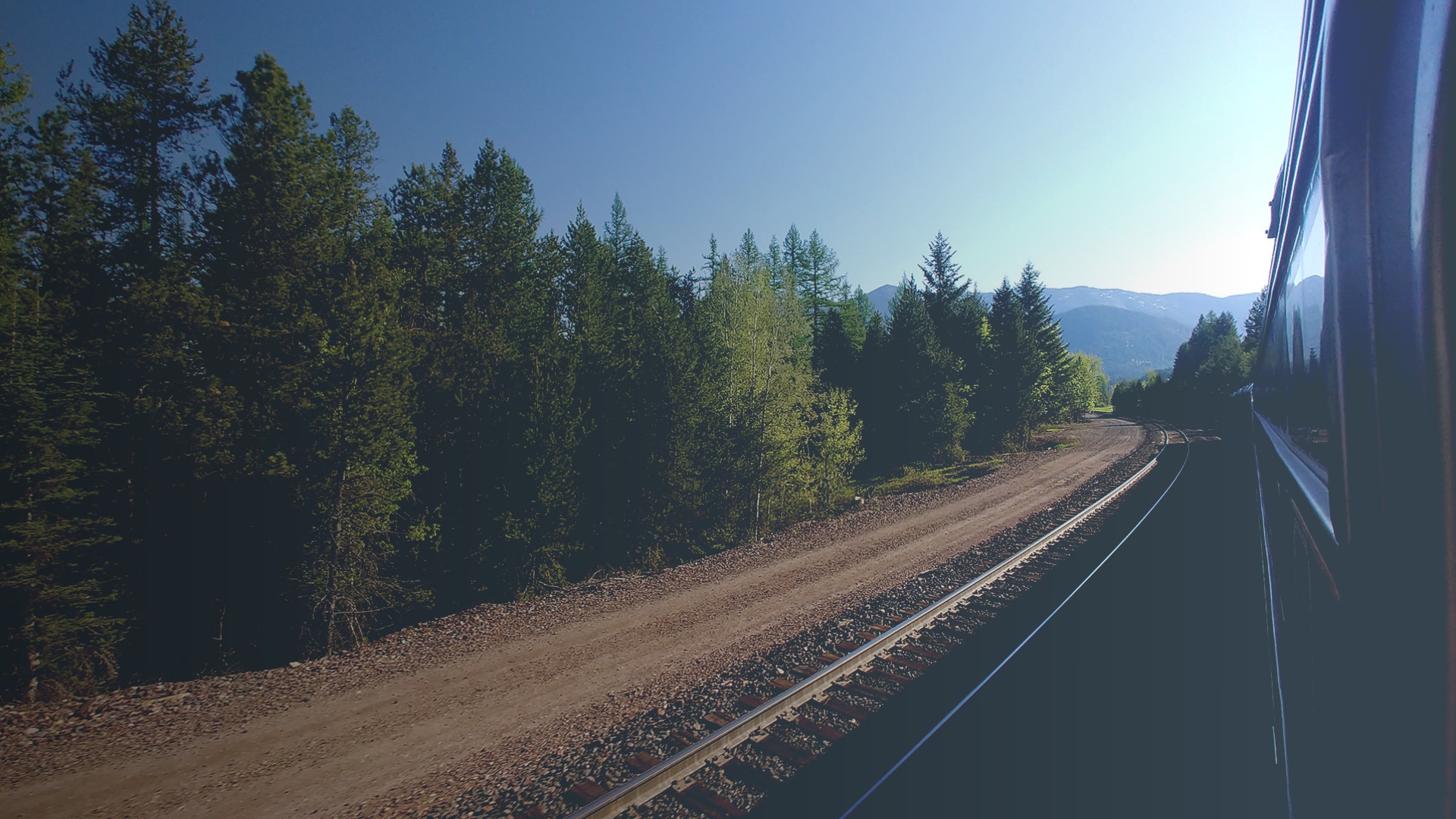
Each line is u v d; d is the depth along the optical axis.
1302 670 3.18
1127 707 7.15
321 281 15.90
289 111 16.45
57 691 11.48
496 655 10.64
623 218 45.19
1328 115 1.79
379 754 7.84
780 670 8.88
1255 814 5.30
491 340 20.17
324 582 14.24
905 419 33.34
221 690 9.42
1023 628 9.70
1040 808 5.53
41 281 13.17
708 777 6.47
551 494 16.53
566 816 5.99
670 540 19.91
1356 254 1.72
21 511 11.52
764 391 22.05
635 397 19.64
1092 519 18.20
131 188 16.59
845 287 51.88
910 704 7.66
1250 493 20.42
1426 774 1.38
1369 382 1.67
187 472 14.23
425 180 25.23
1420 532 1.39
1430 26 1.26
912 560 15.28
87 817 6.72
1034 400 40.12
